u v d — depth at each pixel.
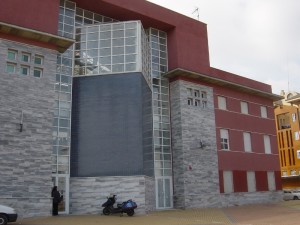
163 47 31.70
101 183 23.48
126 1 28.16
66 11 26.23
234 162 32.34
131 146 23.94
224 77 33.84
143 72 26.19
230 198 30.83
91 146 24.08
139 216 21.86
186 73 30.25
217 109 32.56
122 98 24.86
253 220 19.95
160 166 28.47
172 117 30.23
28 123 21.08
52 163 22.72
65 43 23.27
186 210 26.88
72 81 25.30
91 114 24.69
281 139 58.75
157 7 30.30
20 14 21.98
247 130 34.81
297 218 20.38
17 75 21.38
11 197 19.61
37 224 17.05
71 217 20.56
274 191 35.22
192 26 32.72
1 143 19.92
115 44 26.27
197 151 29.66
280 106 58.78
